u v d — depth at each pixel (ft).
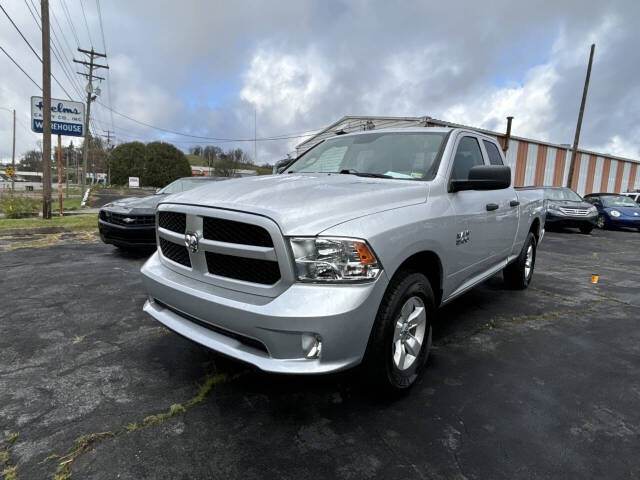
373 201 7.84
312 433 7.23
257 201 7.35
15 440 6.86
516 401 8.45
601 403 8.46
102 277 17.61
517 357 10.60
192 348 10.61
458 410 8.05
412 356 8.59
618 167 98.02
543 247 32.37
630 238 40.78
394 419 7.70
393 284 7.75
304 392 8.57
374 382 7.82
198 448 6.76
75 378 9.00
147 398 8.23
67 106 44.55
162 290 8.46
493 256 12.85
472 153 12.05
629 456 6.81
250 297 7.07
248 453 6.68
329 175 10.27
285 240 6.69
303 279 6.72
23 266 19.57
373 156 11.23
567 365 10.20
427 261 9.12
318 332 6.51
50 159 40.34
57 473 6.13
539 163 78.89
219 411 7.83
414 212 8.26
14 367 9.47
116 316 12.89
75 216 43.80
